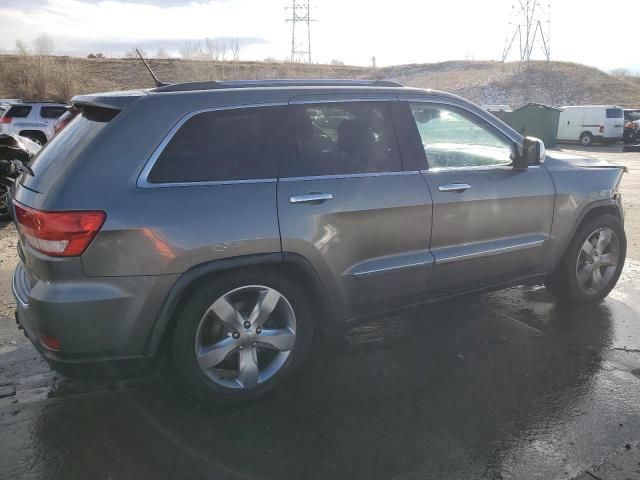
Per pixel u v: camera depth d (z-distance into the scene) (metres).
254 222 3.03
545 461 2.76
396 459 2.77
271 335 3.24
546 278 4.46
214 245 2.93
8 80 46.34
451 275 3.82
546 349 3.97
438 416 3.14
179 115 3.00
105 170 2.80
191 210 2.90
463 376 3.59
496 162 4.11
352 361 3.80
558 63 53.75
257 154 3.15
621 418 3.12
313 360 3.81
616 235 4.73
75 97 3.46
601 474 2.67
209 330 3.12
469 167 3.90
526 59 58.75
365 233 3.39
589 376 3.59
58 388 3.43
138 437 2.94
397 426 3.05
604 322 4.46
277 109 3.25
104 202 2.74
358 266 3.43
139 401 3.29
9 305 4.72
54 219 2.68
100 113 3.10
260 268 3.16
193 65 54.25
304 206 3.18
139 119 2.93
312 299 3.44
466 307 4.77
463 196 3.75
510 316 4.57
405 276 3.61
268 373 3.28
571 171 4.38
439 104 3.85
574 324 4.41
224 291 3.05
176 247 2.85
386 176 3.50
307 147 3.30
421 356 3.87
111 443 2.89
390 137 3.59
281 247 3.11
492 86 48.97
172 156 2.95
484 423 3.07
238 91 3.18
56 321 2.72
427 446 2.87
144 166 2.87
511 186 3.99
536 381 3.52
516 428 3.03
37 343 2.89
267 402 3.28
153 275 2.83
